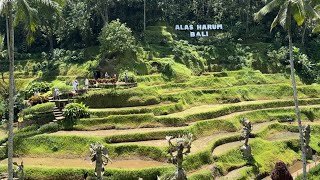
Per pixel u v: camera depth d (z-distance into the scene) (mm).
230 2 107188
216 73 85812
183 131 56281
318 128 66688
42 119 57000
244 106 71750
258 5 108625
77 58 90125
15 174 41625
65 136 52281
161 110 63406
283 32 101188
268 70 89375
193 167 48281
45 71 89562
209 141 56250
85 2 95125
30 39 37406
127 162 49125
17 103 65188
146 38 93562
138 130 56781
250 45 97062
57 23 96000
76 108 57969
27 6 35125
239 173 49750
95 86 67438
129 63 81000
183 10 108812
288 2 41844
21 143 51344
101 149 40156
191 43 96750
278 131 65625
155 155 50062
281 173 40344
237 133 61469
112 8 101688
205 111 65562
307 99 78125
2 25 102438
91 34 94812
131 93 65500
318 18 42031
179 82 79375
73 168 44844
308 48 97375
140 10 103875
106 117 58438
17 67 94188
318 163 55344
